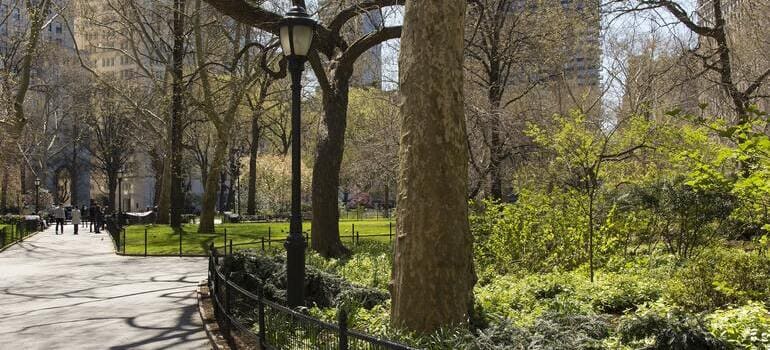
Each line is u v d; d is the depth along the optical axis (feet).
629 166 58.59
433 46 25.13
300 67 31.63
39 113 212.43
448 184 25.03
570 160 45.42
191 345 30.68
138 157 276.82
